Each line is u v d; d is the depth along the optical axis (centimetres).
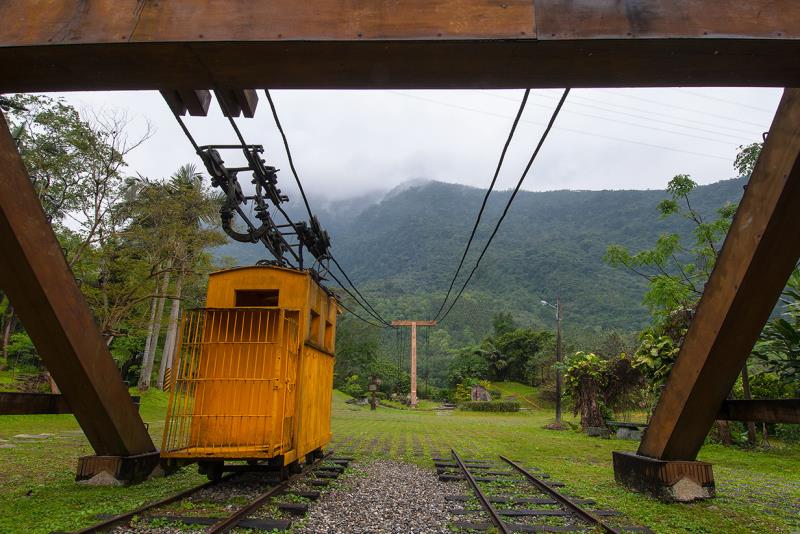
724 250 603
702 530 594
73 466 940
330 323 1112
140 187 2138
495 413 4488
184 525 551
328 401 1086
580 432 2259
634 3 354
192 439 760
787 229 521
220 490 741
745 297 578
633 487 821
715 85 407
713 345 625
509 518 623
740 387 1769
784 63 374
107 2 364
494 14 353
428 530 563
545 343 6506
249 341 778
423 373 8431
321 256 1290
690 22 349
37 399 705
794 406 625
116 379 740
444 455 1298
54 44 358
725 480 985
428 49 361
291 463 828
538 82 403
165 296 2206
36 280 567
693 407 700
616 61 374
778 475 1080
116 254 2130
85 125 1862
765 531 600
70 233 2191
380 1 357
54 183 1898
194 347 791
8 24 362
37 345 632
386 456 1247
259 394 776
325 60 375
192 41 354
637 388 2198
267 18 357
